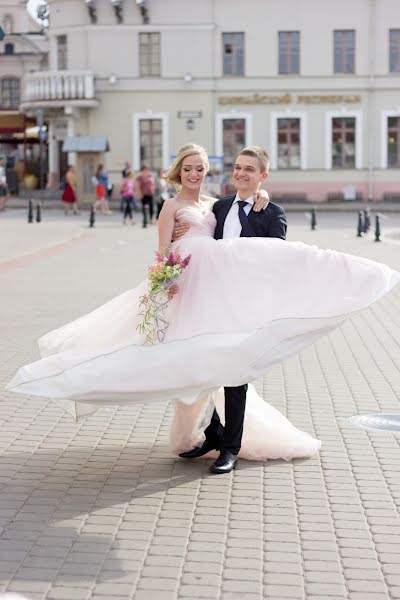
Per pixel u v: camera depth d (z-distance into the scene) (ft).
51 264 70.69
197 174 22.16
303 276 20.81
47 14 162.30
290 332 20.30
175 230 22.13
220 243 21.17
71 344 21.77
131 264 70.79
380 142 160.56
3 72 232.53
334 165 161.79
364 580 16.22
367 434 25.57
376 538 18.13
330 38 158.51
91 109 160.15
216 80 159.63
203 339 20.29
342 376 33.14
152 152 160.86
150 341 21.12
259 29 158.40
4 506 19.74
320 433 25.63
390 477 21.86
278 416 23.76
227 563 16.85
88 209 154.40
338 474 22.07
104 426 26.25
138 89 159.33
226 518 19.13
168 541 17.88
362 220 104.32
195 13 157.99
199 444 23.22
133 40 158.71
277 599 15.46
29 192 169.78
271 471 22.30
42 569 16.51
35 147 192.34
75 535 18.13
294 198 161.48
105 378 19.93
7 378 32.32
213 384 20.20
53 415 27.40
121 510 19.57
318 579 16.24
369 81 159.33
